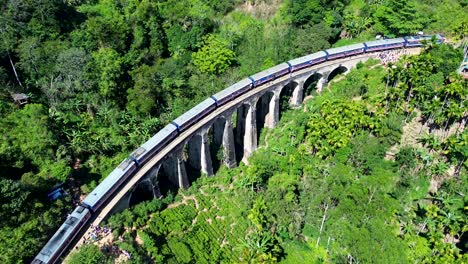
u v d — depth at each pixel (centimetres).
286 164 7306
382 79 8638
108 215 5766
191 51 9444
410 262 5328
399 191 6550
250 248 5916
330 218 6178
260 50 9819
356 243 5469
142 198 6738
